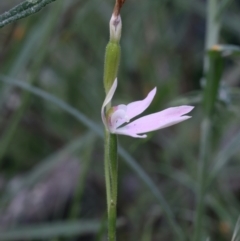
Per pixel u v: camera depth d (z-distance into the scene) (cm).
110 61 19
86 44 51
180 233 28
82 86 48
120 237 42
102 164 46
